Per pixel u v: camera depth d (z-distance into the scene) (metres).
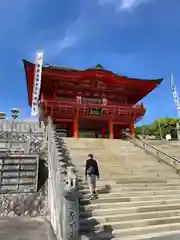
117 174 14.07
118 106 33.44
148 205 10.55
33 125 21.00
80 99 32.91
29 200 12.93
